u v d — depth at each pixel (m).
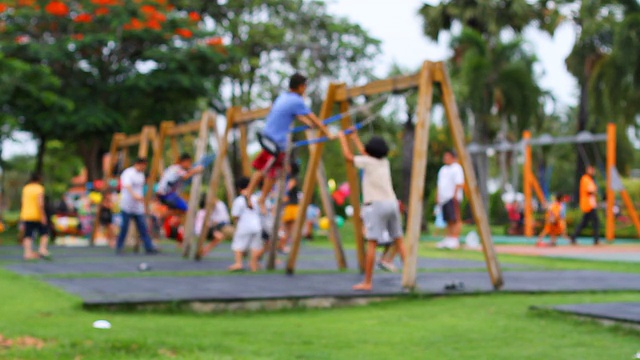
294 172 15.12
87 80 25.89
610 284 9.48
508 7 40.28
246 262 13.28
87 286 8.80
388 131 31.28
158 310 7.38
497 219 40.75
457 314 7.22
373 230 8.72
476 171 35.97
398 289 8.73
